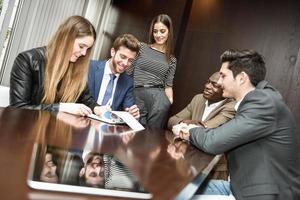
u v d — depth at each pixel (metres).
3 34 2.81
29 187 0.55
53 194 0.54
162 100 2.75
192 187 0.79
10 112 1.27
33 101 1.73
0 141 0.78
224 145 1.35
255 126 1.34
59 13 3.45
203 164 1.07
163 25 2.71
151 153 1.07
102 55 4.50
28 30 3.04
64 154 0.80
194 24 4.16
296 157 1.45
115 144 1.09
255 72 1.54
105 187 0.62
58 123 1.26
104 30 4.55
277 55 3.71
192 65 4.11
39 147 0.81
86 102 1.93
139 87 2.72
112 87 2.15
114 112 1.77
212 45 4.04
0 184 0.53
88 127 1.34
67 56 1.67
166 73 2.84
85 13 4.01
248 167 1.37
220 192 1.43
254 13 3.89
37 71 1.70
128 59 2.05
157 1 4.39
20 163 0.65
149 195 0.63
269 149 1.38
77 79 1.81
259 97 1.40
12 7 2.83
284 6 3.75
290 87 3.61
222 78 1.62
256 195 1.29
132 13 4.53
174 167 0.92
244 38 3.90
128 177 0.72
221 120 2.14
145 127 1.79
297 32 3.66
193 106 2.64
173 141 1.50
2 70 2.89
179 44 4.18
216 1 4.09
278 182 1.34
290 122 1.43
